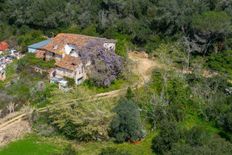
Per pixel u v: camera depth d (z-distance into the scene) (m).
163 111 69.25
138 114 66.50
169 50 92.12
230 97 74.50
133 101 71.44
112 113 65.75
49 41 95.44
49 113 69.88
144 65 92.00
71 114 66.12
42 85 78.62
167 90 74.69
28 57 88.94
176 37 99.06
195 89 76.31
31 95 76.19
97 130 65.31
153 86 78.06
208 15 94.56
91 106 66.25
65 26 109.25
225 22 93.00
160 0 105.31
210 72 85.56
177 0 103.50
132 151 62.31
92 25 107.19
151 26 104.00
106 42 90.81
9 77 83.56
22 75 83.69
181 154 51.34
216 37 93.88
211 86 79.25
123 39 100.88
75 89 70.62
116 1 106.38
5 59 92.00
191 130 62.12
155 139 62.69
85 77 83.50
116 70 83.62
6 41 102.94
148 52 99.12
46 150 63.16
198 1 102.81
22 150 63.06
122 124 65.31
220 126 69.44
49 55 89.25
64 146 64.38
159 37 102.06
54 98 69.44
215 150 51.66
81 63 82.81
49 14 108.44
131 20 104.81
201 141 58.75
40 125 69.12
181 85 75.88
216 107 71.81
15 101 74.38
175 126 63.12
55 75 84.06
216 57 87.56
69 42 89.75
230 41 93.62
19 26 110.88
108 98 75.88
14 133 67.44
